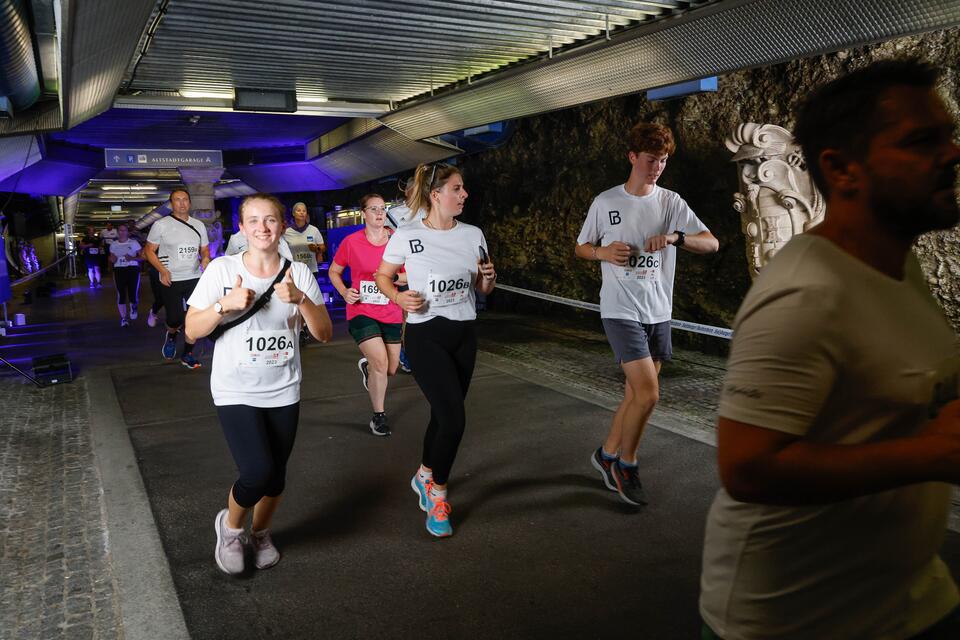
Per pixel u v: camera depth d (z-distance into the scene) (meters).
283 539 3.57
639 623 2.77
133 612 2.88
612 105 9.29
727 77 7.50
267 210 2.83
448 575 3.17
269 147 19.38
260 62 8.22
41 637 2.71
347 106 10.61
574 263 10.48
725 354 7.89
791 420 1.04
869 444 1.02
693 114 7.97
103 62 6.45
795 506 1.08
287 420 3.01
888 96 1.07
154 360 8.50
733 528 1.23
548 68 7.50
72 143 17.20
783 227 5.60
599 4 6.14
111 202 33.25
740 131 5.61
